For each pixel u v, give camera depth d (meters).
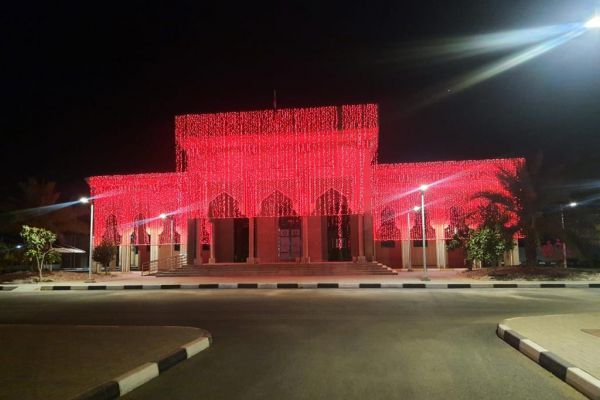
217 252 35.72
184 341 8.55
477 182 34.06
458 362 7.45
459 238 28.30
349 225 35.03
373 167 34.84
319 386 6.21
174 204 36.16
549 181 24.67
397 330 10.37
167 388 6.20
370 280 24.06
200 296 18.56
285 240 35.06
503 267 26.08
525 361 7.48
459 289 20.20
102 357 7.34
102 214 36.84
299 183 32.91
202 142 33.91
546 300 15.65
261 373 6.88
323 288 21.45
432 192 34.56
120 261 36.28
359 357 7.84
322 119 33.06
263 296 18.12
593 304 14.48
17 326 10.34
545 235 25.39
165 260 35.94
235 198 33.44
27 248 27.88
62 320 12.56
